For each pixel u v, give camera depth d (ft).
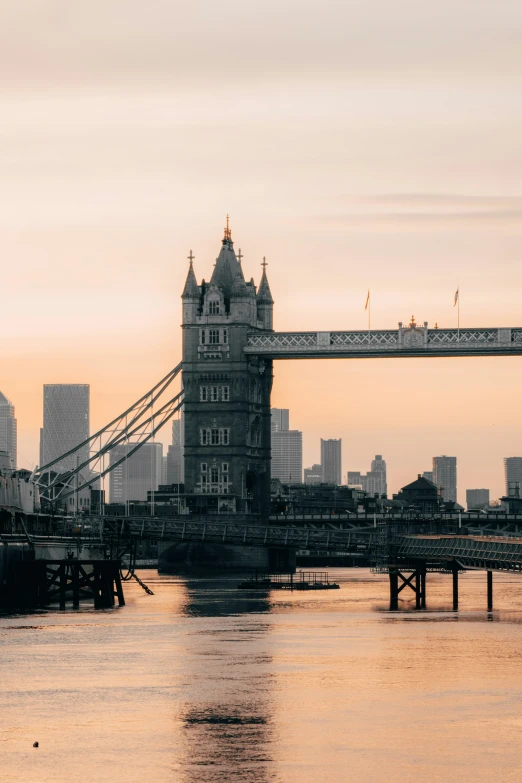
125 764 287.89
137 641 474.08
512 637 482.28
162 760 290.97
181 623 543.80
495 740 306.96
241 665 411.95
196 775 280.10
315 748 300.40
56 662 418.51
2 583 601.21
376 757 293.02
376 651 443.32
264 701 350.64
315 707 342.44
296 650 447.42
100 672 397.80
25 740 307.78
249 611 612.70
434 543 606.14
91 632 504.84
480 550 573.74
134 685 374.43
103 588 634.43
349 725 321.93
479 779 277.23
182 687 371.35
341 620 558.56
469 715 332.39
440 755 294.87
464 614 588.50
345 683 377.50
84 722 325.62
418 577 637.71
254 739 308.60
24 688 369.91
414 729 317.83
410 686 372.17
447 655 431.84
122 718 329.72
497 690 365.20
